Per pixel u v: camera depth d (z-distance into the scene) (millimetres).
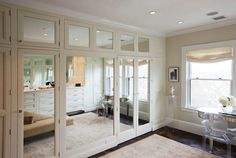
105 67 3748
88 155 3119
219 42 3686
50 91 2820
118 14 3049
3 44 2244
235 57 3475
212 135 3182
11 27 2305
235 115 2971
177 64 4512
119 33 3609
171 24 3727
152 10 2857
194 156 3098
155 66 4465
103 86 3818
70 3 2553
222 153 3219
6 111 2295
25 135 2736
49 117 2861
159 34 4461
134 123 3975
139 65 4062
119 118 3688
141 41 4117
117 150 3357
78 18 2967
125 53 3725
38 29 2572
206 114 3344
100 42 3322
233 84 3521
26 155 2729
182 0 2461
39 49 2559
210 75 3957
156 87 4520
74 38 2963
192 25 3822
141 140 3820
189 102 4363
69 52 2881
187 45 4273
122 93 3748
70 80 3828
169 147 3461
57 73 2756
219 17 3271
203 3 2568
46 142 2854
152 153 3211
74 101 4000
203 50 3992
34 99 2777
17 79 2377
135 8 2768
